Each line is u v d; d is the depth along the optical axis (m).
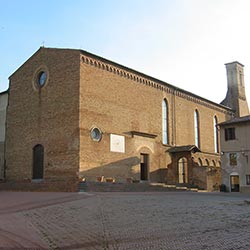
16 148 36.88
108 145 34.41
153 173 40.28
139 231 11.99
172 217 14.86
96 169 32.59
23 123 36.69
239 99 62.31
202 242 10.23
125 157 36.28
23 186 34.78
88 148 32.16
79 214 15.91
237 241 10.34
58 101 33.72
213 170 41.09
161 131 42.66
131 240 10.70
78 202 20.12
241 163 38.69
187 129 48.03
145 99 40.53
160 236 11.17
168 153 43.16
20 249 9.83
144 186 32.72
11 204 20.39
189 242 10.26
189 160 40.91
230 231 11.82
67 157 31.91
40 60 36.31
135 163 37.50
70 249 9.80
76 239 11.00
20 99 37.59
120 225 13.14
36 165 34.72
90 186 29.12
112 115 35.47
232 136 39.88
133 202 20.11
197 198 24.23
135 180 36.25
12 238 11.24
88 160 31.92
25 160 35.66
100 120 33.94
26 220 14.81
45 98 35.00
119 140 35.84
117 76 36.88
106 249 9.63
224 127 40.56
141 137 38.97
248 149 38.31
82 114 32.16
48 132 33.97
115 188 30.25
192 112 49.66
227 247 9.63
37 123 35.22
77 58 33.09
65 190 30.77
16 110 37.78
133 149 37.53
